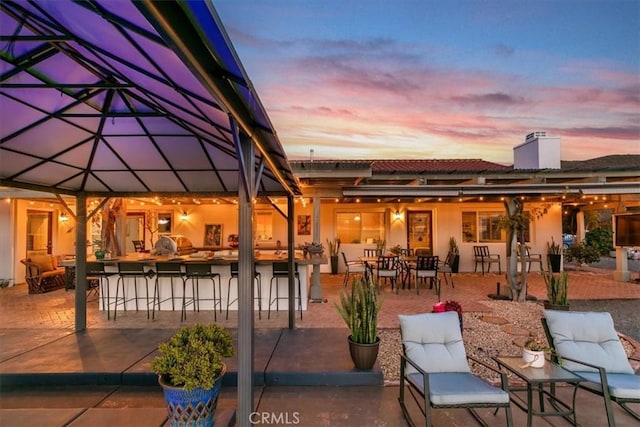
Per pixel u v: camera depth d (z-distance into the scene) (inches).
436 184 339.0
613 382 114.7
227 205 474.0
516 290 293.3
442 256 466.0
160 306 266.4
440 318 134.1
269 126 95.1
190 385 99.0
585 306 274.7
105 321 231.8
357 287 157.2
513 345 188.4
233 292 265.6
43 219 418.0
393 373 157.8
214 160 185.9
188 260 256.4
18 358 162.2
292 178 179.2
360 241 468.1
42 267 337.7
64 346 178.4
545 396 133.6
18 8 80.7
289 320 211.0
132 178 206.2
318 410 126.5
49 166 179.3
